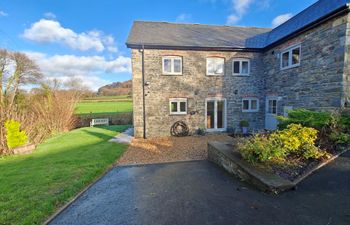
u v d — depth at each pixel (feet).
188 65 35.27
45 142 32.63
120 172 17.26
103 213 10.46
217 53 35.91
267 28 45.70
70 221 9.76
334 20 22.18
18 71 54.75
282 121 21.53
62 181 14.44
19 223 9.37
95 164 18.53
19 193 12.53
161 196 12.25
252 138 16.72
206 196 11.86
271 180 11.84
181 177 15.57
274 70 33.94
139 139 33.09
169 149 25.73
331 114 18.25
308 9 31.27
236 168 14.89
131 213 10.36
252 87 37.24
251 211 9.80
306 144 14.66
